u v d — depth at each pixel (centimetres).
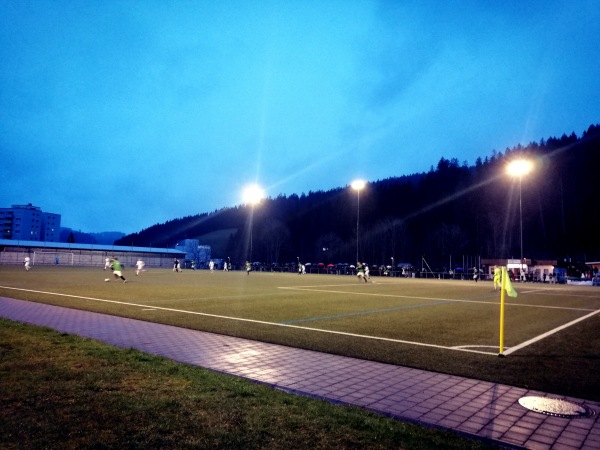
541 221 9306
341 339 912
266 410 467
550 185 9856
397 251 9725
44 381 549
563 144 11019
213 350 786
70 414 443
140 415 443
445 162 12194
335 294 2195
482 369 676
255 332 981
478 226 9512
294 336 939
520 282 4700
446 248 8862
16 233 15988
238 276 4675
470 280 5262
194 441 387
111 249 7619
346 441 395
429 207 10750
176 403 480
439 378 626
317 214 12850
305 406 485
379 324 1138
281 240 11819
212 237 18088
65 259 6869
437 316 1334
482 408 504
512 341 926
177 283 2880
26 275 3391
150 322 1103
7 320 1053
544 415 483
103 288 2212
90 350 731
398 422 447
